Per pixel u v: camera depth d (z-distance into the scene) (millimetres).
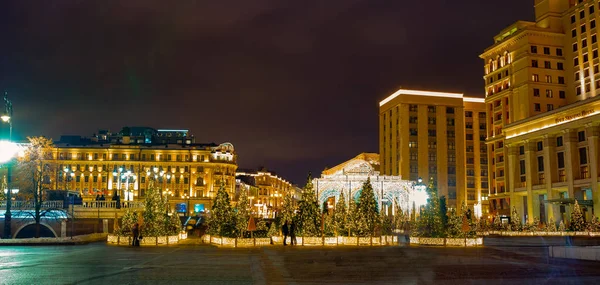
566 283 16625
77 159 126938
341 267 21125
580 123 81812
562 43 101812
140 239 34594
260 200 191125
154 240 35312
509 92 106188
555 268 21047
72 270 19141
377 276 18266
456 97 132875
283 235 37281
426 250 31766
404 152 129000
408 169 128125
